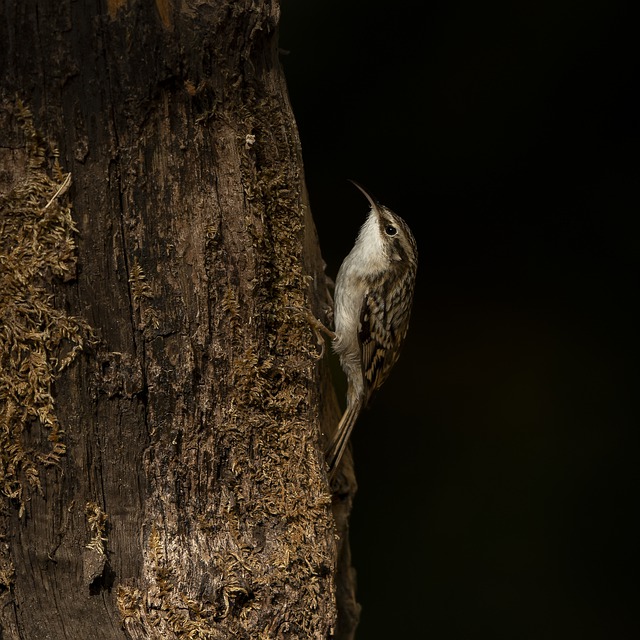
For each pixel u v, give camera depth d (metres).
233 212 5.08
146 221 4.89
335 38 10.66
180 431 5.00
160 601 4.88
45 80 4.67
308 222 6.62
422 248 11.64
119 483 4.92
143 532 4.95
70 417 4.81
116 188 4.82
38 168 4.70
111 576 4.89
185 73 4.89
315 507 5.40
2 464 4.73
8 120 4.66
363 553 11.30
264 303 5.25
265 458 5.27
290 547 5.23
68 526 4.83
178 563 4.95
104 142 4.77
